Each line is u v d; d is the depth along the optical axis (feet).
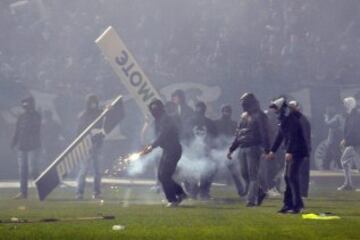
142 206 92.94
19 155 113.29
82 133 107.55
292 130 81.92
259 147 94.73
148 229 64.59
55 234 60.49
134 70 112.98
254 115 95.14
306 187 109.19
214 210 86.33
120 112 109.29
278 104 82.79
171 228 65.51
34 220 72.54
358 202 100.73
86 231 62.75
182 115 109.70
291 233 62.18
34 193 121.19
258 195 94.68
